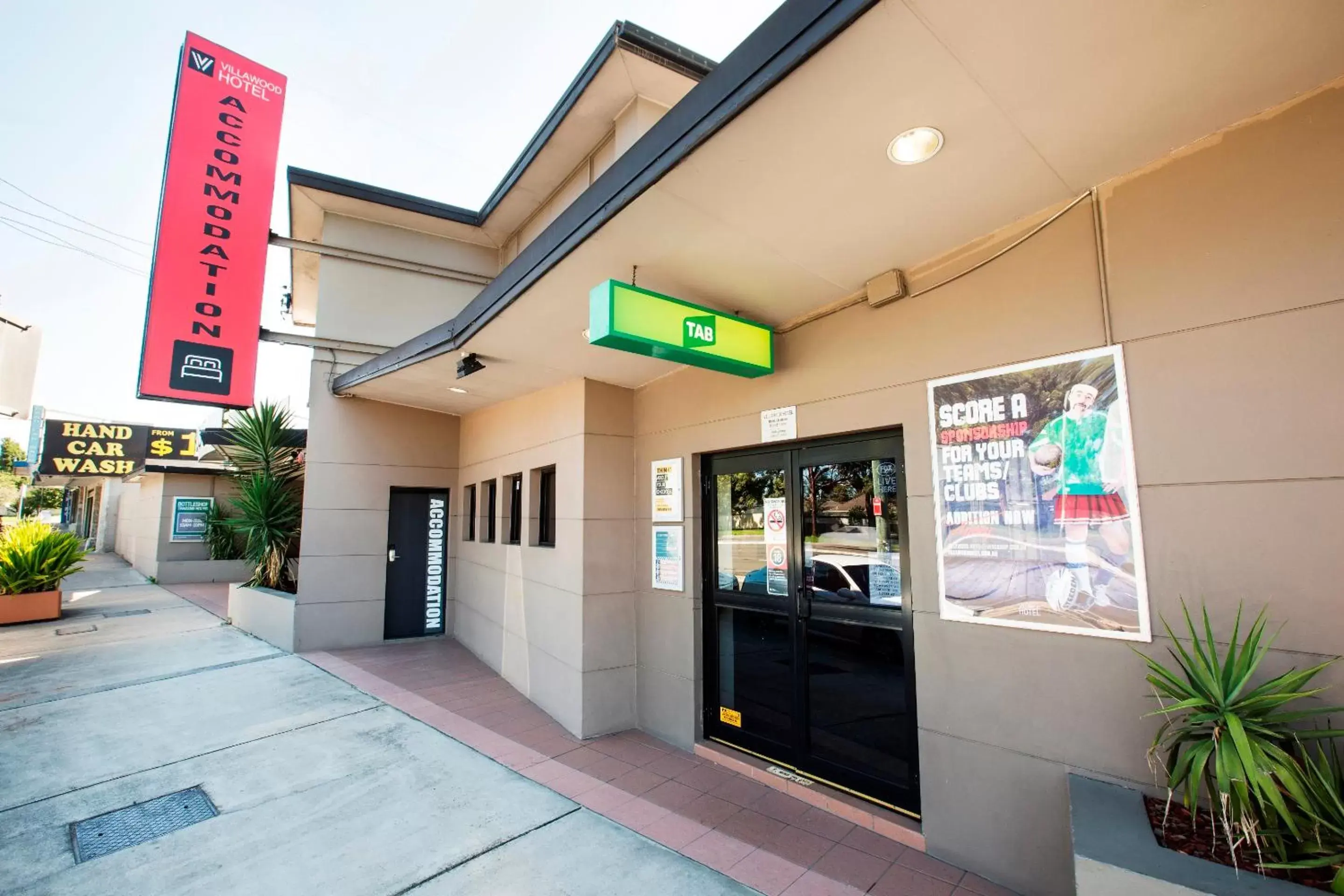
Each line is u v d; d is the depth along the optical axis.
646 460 5.21
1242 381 2.24
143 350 6.10
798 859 3.04
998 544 2.87
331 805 3.61
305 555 7.58
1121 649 2.47
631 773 4.10
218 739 4.62
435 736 4.74
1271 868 1.79
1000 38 1.73
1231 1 1.63
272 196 6.89
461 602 8.29
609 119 5.88
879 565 3.55
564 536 5.26
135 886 2.82
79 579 15.12
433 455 8.54
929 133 2.17
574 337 4.27
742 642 4.41
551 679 5.30
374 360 6.27
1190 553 2.33
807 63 1.82
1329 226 2.09
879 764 3.46
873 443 3.59
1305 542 2.09
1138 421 2.48
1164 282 2.44
